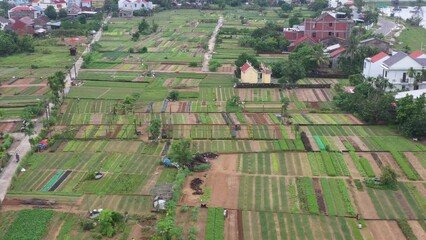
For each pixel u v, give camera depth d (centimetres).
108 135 8000
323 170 6669
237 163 6906
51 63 13362
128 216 5425
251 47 15812
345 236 5100
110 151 7344
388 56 10962
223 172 6619
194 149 7388
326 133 8125
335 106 9619
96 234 5084
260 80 11112
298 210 5625
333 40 15012
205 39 17188
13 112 9162
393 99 8738
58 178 6425
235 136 7925
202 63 13512
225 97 10181
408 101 8225
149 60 13825
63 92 10325
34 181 6334
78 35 17700
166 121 8631
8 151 7288
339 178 6425
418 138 7875
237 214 5534
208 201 5806
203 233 5128
